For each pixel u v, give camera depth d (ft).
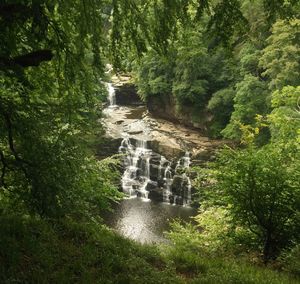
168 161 106.22
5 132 24.04
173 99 126.62
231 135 100.22
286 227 33.94
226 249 36.50
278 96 72.33
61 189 24.35
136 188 105.81
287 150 36.06
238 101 100.01
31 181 23.34
